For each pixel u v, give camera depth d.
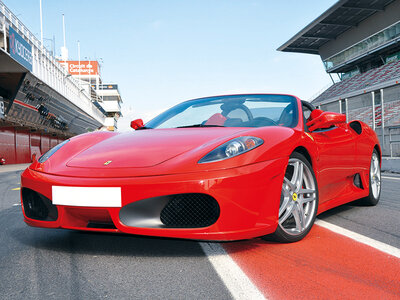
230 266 1.62
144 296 1.31
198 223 1.73
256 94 2.87
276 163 1.81
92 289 1.38
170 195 1.69
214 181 1.64
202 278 1.48
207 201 1.71
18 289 1.39
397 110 11.56
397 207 3.20
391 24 32.03
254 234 1.72
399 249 1.88
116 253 1.82
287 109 2.51
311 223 2.12
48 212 1.90
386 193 4.19
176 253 1.81
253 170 1.71
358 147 2.92
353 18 35.34
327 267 1.60
